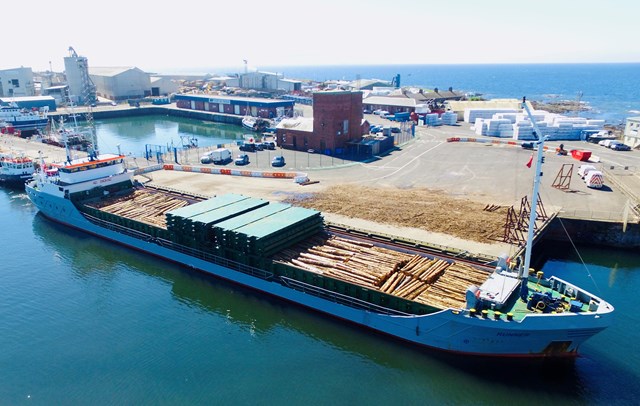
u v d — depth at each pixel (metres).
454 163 69.75
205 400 24.45
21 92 163.88
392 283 30.19
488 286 27.16
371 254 35.09
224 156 74.00
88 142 97.00
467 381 25.66
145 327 31.28
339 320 31.03
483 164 68.50
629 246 43.78
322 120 78.44
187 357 27.97
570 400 24.09
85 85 170.62
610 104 193.25
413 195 53.47
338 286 30.28
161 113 165.12
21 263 41.75
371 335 29.64
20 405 24.41
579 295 26.34
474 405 24.03
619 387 24.88
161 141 112.06
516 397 24.42
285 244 36.12
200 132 127.00
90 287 37.09
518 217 44.62
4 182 70.00
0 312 33.38
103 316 32.72
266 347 28.91
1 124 108.19
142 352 28.53
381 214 47.00
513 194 52.81
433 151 79.56
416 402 24.22
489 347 26.03
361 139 81.94
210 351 28.55
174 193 54.06
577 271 39.38
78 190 49.97
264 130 121.56
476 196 52.47
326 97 76.38
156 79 198.50
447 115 113.44
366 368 26.84
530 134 88.31
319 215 39.62
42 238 47.94
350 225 44.16
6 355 28.45
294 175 63.03
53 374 26.67
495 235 40.81
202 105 156.12
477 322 25.06
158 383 25.75
